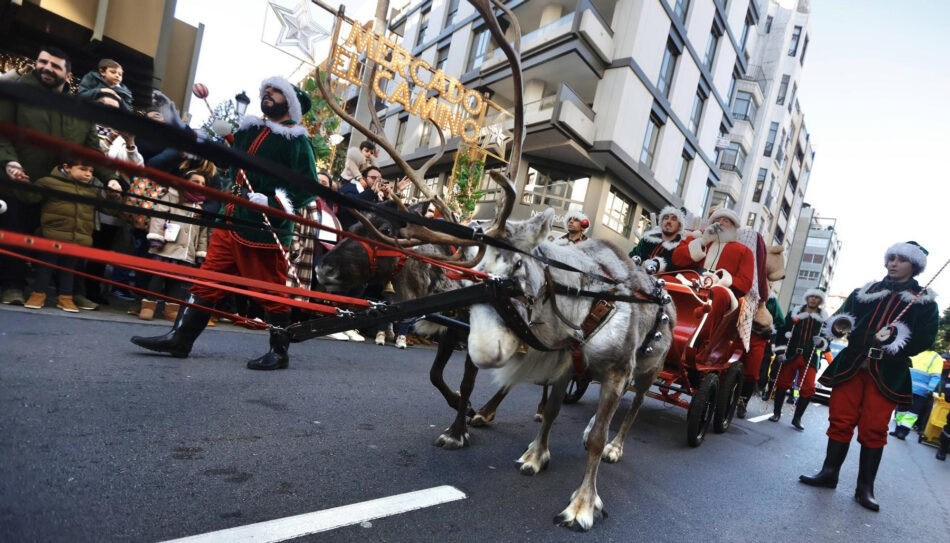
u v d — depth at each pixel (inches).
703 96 821.2
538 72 681.0
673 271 210.1
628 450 168.6
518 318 88.4
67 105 32.7
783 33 1246.9
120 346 157.5
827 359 500.4
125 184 185.6
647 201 773.9
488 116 717.9
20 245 49.1
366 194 237.1
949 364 374.3
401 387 181.2
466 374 133.6
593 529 102.2
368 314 93.7
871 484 160.1
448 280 136.8
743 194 1226.6
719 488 145.5
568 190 690.8
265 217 146.3
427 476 110.9
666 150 746.8
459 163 491.8
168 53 428.1
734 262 209.9
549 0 669.9
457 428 135.0
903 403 158.9
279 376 161.6
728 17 828.6
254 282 79.0
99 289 215.6
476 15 785.6
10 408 100.9
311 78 339.9
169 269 65.5
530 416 186.7
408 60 423.5
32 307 177.0
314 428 124.3
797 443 247.4
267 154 147.3
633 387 181.9
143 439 99.7
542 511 105.8
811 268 2442.2
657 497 128.3
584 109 636.1
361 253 129.6
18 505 71.8
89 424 101.1
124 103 177.9
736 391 230.1
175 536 72.0
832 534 128.2
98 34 304.3
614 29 660.7
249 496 87.0
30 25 300.5
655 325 137.5
